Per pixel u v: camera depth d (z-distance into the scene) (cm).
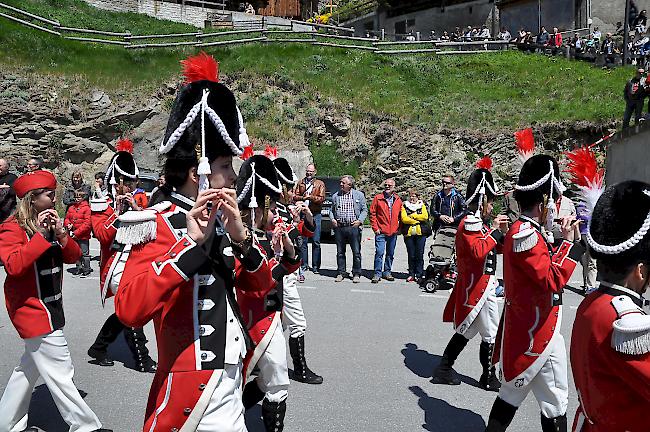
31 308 440
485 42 2961
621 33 2962
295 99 2450
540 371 418
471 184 587
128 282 264
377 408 558
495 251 583
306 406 561
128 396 582
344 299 1020
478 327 597
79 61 2312
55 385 443
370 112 2378
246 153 474
